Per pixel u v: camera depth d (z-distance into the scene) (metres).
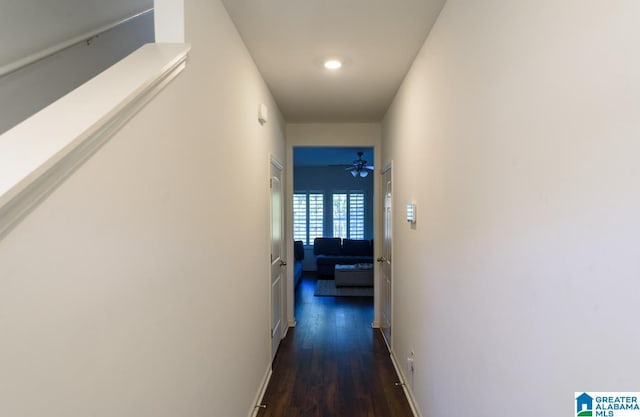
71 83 1.58
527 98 0.94
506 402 1.07
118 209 0.86
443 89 1.70
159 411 1.06
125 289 0.89
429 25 1.88
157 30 1.23
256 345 2.40
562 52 0.79
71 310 0.71
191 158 1.29
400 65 2.42
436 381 1.82
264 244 2.70
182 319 1.22
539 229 0.88
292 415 2.30
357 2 1.68
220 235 1.62
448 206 1.62
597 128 0.68
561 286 0.80
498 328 1.12
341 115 3.75
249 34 1.97
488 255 1.19
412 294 2.39
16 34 1.31
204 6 1.41
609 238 0.65
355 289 6.13
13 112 1.31
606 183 0.65
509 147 1.04
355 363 3.07
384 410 2.35
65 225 0.70
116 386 0.86
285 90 2.94
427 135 2.00
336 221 8.32
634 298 0.59
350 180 8.31
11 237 0.58
